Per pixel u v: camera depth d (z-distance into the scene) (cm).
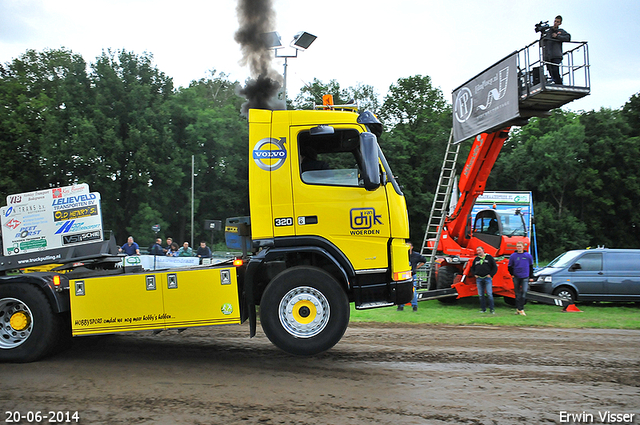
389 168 619
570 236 4366
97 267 674
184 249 814
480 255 1130
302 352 566
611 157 4566
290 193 589
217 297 575
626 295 1275
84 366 580
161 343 715
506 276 1236
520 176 4759
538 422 412
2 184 3950
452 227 1367
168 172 3841
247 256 634
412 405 447
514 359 625
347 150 605
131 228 3691
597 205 4578
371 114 609
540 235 4422
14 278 598
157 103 4084
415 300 1145
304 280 571
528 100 1045
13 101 4503
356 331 833
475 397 471
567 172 4538
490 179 4762
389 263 596
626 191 4584
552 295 1275
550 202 4744
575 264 1313
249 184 592
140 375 541
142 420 409
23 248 631
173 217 4075
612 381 528
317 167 599
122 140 3888
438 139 4291
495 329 879
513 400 463
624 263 1294
